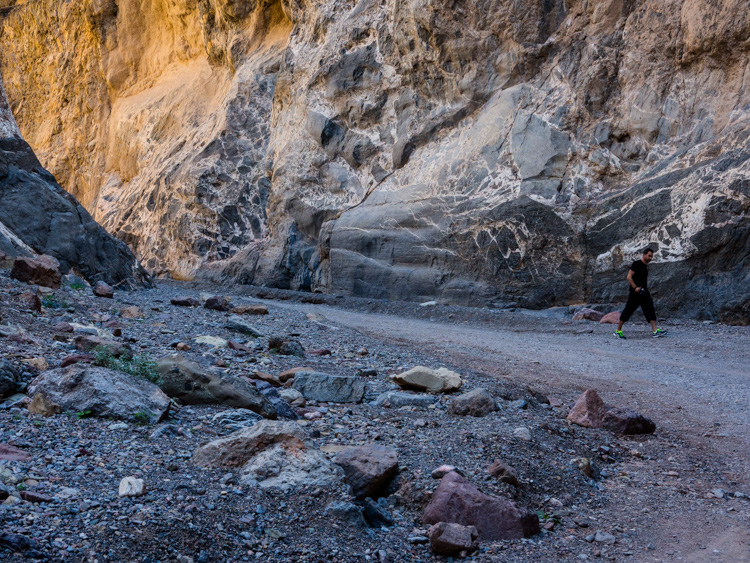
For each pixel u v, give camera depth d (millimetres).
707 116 16344
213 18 33219
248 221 28172
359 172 23891
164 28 38094
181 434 4695
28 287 9680
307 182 25156
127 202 34438
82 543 3096
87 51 40781
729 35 15945
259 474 4039
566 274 17594
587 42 18609
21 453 3930
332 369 7738
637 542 4035
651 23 17609
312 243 24984
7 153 13891
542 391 7969
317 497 3924
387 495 4355
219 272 27359
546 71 19359
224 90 33188
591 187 17656
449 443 5117
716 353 11281
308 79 25750
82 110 41281
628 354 11219
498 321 16047
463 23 20781
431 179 20875
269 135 28969
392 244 21219
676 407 7590
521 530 4008
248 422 5137
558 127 18438
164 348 7570
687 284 15492
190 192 29156
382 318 16797
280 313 12898
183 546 3268
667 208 15977
